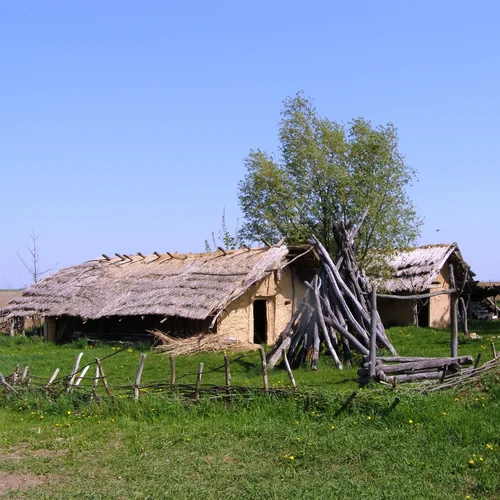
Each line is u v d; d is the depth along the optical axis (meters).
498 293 37.72
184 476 9.55
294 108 35.88
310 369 18.55
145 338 27.56
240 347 23.86
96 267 33.97
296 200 35.16
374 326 14.34
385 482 8.88
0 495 9.10
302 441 10.67
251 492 8.72
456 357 14.27
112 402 13.83
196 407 13.09
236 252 29.08
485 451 9.86
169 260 31.67
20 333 33.09
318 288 19.70
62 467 10.27
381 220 33.53
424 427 10.98
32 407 14.55
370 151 34.47
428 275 33.22
